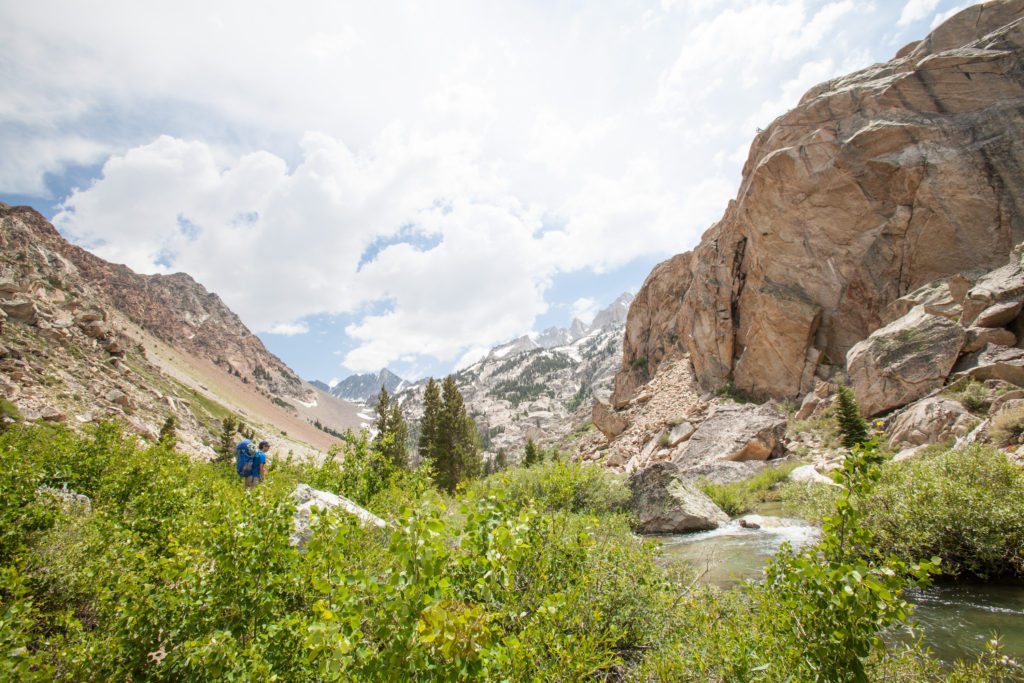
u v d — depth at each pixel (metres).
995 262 27.14
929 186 29.81
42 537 6.12
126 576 4.49
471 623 2.84
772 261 38.38
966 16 34.06
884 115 33.72
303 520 7.11
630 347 76.69
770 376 37.78
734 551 12.75
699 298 49.62
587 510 9.68
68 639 4.14
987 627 6.57
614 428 52.78
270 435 140.00
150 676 3.90
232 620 4.27
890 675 4.37
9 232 125.31
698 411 40.62
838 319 34.59
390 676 2.64
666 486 18.69
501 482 5.13
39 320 68.88
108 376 73.19
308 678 3.57
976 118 29.73
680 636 5.54
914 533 8.85
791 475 22.55
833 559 3.79
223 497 5.36
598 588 5.55
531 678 3.44
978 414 17.97
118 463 11.40
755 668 4.00
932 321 23.91
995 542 8.20
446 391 57.91
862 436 21.94
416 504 3.13
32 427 13.33
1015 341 20.58
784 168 37.34
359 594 3.04
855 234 33.91
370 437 13.52
